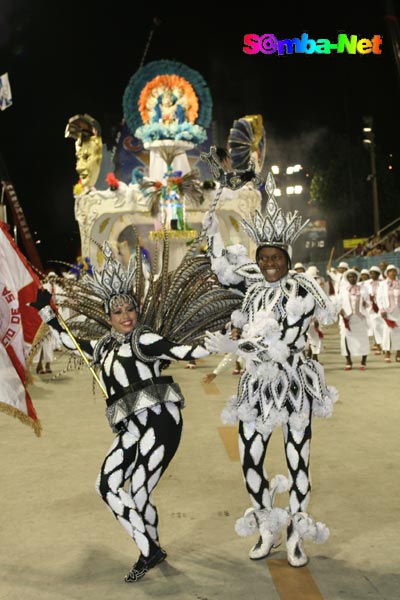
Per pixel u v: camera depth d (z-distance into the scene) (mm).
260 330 4445
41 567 4742
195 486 6414
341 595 4219
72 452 7805
